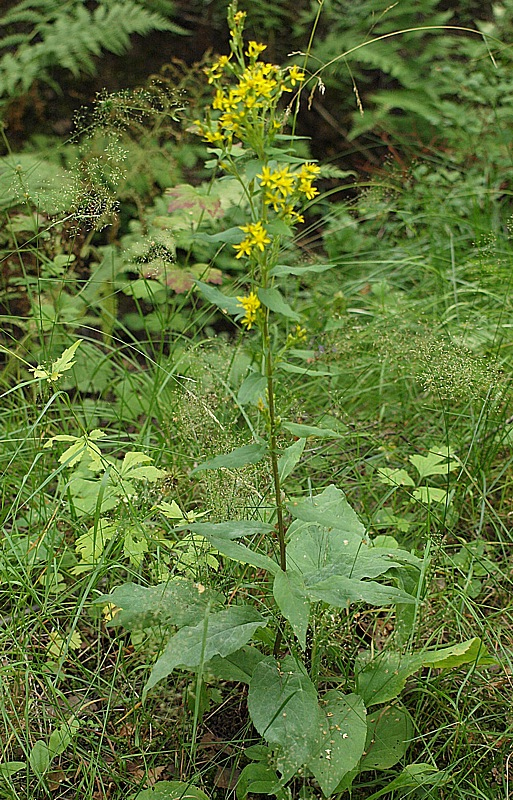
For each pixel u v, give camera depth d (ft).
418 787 4.72
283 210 4.26
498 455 6.25
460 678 5.08
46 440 6.04
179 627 4.93
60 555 5.45
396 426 6.48
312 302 8.07
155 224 7.01
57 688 5.03
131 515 5.23
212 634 4.52
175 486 5.77
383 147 10.55
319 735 4.52
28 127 8.80
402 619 5.00
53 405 6.46
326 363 6.63
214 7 10.18
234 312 4.34
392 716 4.82
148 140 7.82
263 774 4.63
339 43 10.09
